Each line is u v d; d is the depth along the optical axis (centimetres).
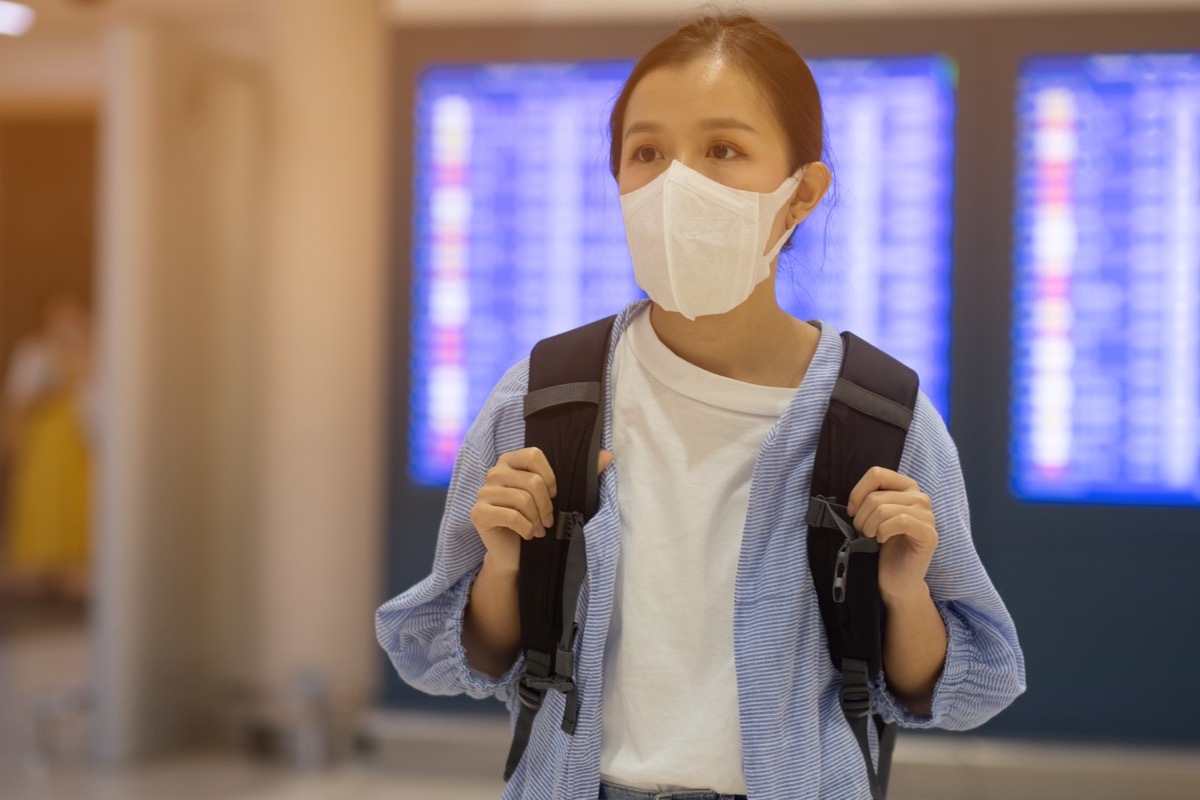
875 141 379
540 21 392
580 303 392
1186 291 370
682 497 106
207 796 356
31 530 682
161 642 406
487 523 103
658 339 111
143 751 397
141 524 398
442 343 398
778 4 381
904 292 379
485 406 115
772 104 104
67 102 712
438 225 398
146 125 398
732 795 102
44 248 834
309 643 402
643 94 105
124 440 396
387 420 401
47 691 498
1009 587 376
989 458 377
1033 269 375
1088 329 374
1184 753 362
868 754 103
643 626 104
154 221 402
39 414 689
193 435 424
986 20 374
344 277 403
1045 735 372
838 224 339
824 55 380
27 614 697
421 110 398
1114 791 352
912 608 102
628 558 106
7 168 834
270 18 411
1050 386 375
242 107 427
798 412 104
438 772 381
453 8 396
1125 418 373
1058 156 374
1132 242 372
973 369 377
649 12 388
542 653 106
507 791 110
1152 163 371
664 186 102
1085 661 372
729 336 109
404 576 399
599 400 108
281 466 405
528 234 394
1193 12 367
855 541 100
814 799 100
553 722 106
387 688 399
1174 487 371
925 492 104
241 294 434
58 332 707
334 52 401
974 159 376
